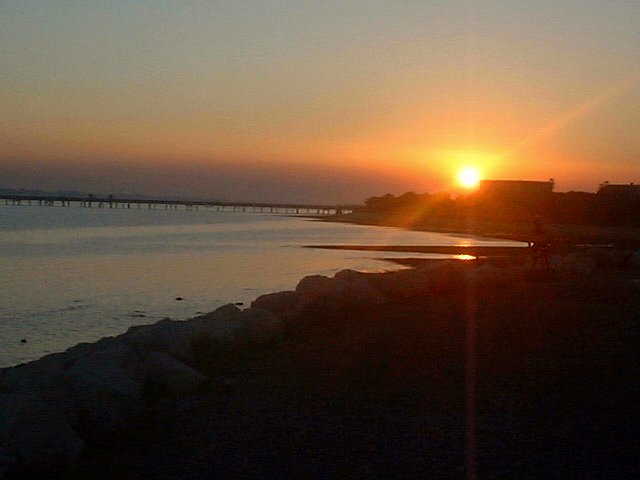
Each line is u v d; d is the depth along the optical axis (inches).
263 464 350.6
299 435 394.3
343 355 605.3
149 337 581.9
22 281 1715.1
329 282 904.9
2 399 361.7
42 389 406.9
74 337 1013.8
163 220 6368.1
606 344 645.3
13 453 337.7
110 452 381.7
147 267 2042.3
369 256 2349.9
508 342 655.1
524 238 3356.3
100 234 3860.7
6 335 1026.7
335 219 6904.5
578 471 335.0
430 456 356.8
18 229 4298.7
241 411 445.1
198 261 2220.7
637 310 866.1
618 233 3479.3
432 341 662.5
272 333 670.5
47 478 342.6
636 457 354.0
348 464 347.6
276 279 1717.5
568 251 2107.5
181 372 500.4
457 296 1023.6
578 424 409.7
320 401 462.9
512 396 469.7
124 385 430.0
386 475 331.9
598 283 1213.7
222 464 352.8
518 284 1190.9
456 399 463.2
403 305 917.8
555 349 622.5
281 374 540.1
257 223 5935.0
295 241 3262.8
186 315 1197.1
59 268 2032.5
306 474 335.6
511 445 373.1
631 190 4680.1
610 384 500.4
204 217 7726.4
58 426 365.7
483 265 1412.4
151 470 348.8
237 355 606.9
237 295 1444.4
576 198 4881.9
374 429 402.9
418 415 429.1
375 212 7711.6
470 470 337.1
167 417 437.1
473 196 5772.6
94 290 1539.1
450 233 4050.2
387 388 493.4
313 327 748.6
